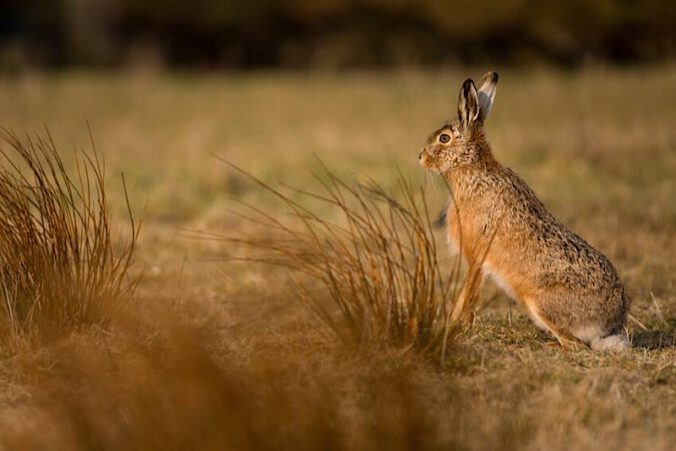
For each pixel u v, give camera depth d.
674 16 65.50
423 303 13.09
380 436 10.24
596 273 13.93
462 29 69.12
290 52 74.88
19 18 78.38
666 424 10.91
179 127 41.22
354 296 13.23
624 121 37.94
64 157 32.09
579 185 27.20
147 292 17.31
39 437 10.77
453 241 15.46
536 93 47.28
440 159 15.32
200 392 10.91
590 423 10.96
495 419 10.90
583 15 66.69
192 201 26.42
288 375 12.09
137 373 12.17
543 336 14.72
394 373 12.08
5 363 12.97
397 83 57.12
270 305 15.75
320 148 34.12
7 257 14.02
